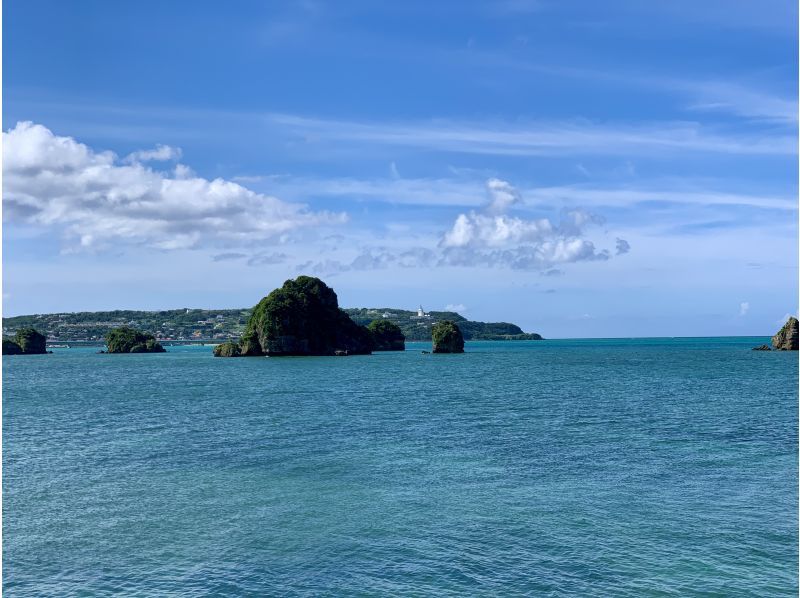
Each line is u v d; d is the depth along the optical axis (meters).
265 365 175.38
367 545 26.73
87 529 28.98
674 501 32.44
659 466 40.16
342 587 22.86
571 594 22.08
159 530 28.75
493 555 25.55
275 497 33.66
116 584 23.44
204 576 24.00
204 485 36.16
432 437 51.00
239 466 40.84
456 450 45.56
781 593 22.09
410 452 44.94
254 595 22.34
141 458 43.66
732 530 28.11
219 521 29.89
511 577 23.48
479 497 33.34
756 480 36.62
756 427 55.41
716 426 56.12
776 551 25.72
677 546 26.30
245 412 68.12
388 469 39.69
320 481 36.84
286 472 39.09
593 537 27.38
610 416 63.06
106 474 38.97
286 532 28.36
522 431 53.88
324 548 26.48
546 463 41.19
